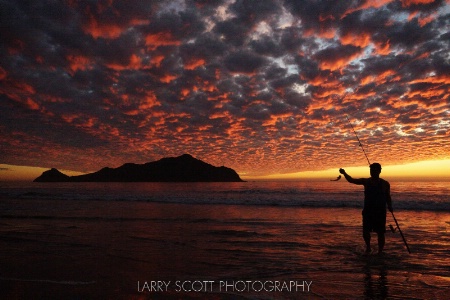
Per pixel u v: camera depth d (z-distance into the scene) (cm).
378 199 500
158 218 1012
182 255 497
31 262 448
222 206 1530
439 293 314
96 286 335
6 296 302
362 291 321
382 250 510
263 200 1842
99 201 1902
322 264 441
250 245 583
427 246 570
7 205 1589
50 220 961
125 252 519
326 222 918
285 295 307
